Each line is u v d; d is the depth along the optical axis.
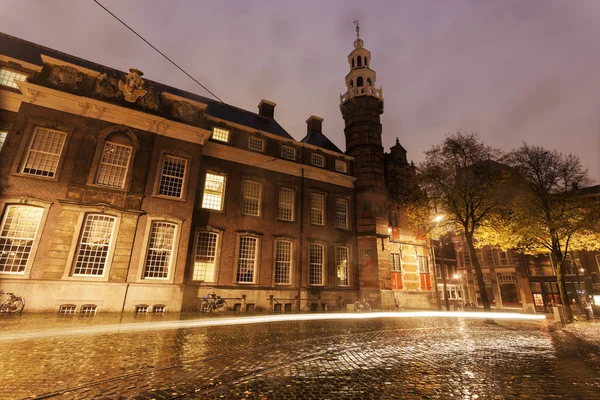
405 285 26.98
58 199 14.46
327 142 30.11
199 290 18.00
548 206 18.66
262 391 4.90
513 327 13.98
